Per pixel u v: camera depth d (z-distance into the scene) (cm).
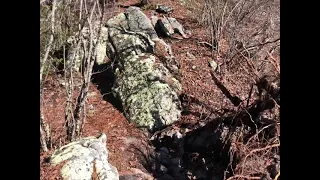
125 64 642
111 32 723
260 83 463
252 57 633
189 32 917
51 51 595
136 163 494
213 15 797
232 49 730
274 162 386
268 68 558
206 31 894
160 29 886
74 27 597
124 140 531
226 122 516
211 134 530
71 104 468
